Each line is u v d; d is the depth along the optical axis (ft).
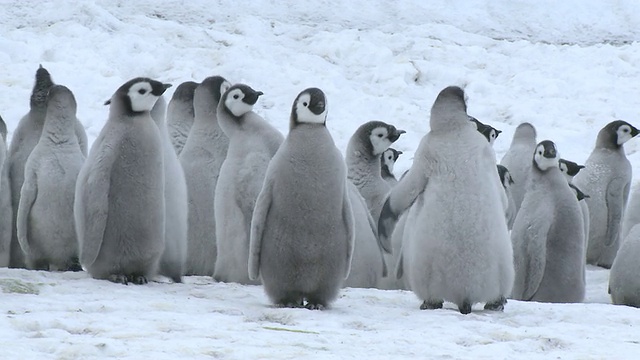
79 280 66.59
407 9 204.44
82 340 48.14
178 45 169.37
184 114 92.73
